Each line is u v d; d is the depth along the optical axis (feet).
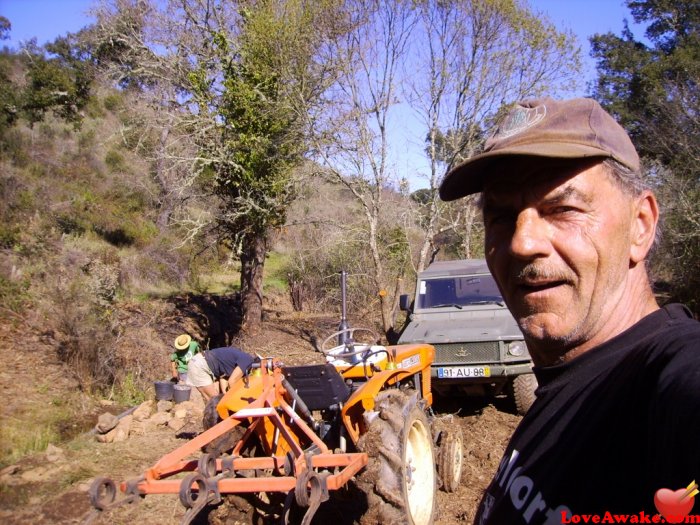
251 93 39.78
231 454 14.56
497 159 4.02
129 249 58.03
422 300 28.73
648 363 2.91
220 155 40.24
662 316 3.52
